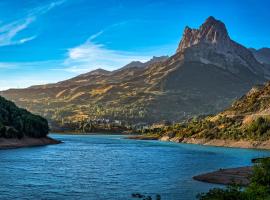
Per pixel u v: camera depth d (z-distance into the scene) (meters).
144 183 77.12
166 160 130.00
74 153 157.00
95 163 116.44
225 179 81.56
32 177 83.12
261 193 38.84
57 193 65.06
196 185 74.94
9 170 94.69
